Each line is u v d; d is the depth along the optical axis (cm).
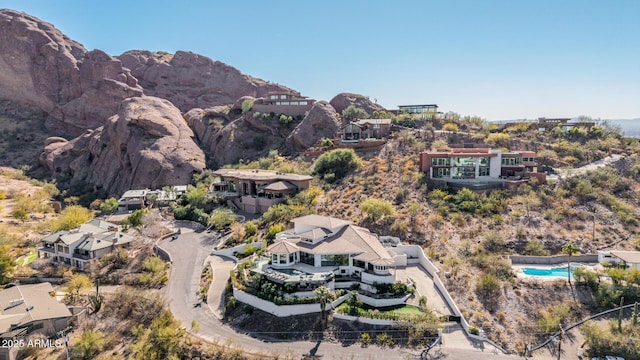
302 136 10975
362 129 10350
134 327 4412
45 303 4750
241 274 5209
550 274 4994
